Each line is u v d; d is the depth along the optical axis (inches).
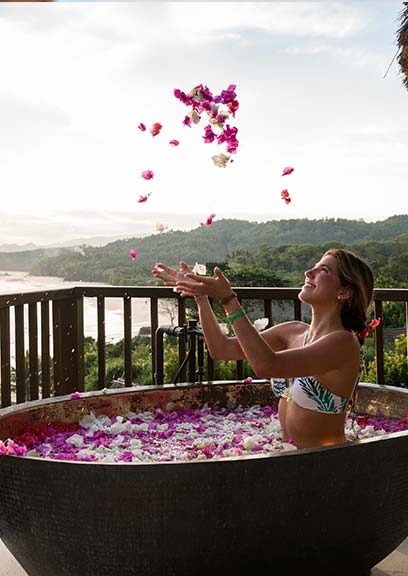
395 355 192.7
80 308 160.1
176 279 81.0
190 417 101.3
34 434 86.7
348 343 77.0
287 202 102.2
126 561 62.1
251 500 61.9
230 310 75.2
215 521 61.5
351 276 81.6
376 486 67.2
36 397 150.7
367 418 100.2
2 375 138.6
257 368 73.6
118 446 86.1
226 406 106.3
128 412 99.0
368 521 68.0
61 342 158.4
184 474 60.2
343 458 64.8
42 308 151.9
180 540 61.4
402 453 68.6
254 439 85.0
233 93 91.4
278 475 62.3
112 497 60.3
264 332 96.7
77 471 60.5
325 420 79.4
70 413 93.0
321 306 83.4
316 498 64.2
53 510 62.1
